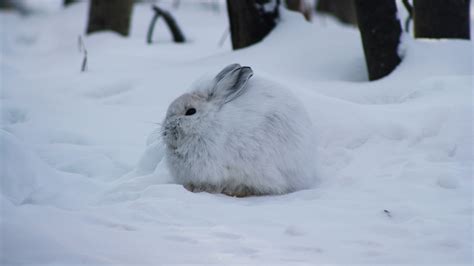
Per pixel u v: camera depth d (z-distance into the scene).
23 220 6.51
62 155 11.23
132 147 11.80
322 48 16.25
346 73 15.69
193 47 23.88
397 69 14.41
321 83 14.37
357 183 9.47
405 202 8.40
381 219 7.75
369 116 11.52
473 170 9.58
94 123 13.16
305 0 30.59
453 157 10.35
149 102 14.31
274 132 9.23
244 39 17.38
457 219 7.59
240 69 9.34
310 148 9.70
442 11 15.99
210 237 6.91
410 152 10.61
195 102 9.34
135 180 9.66
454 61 14.28
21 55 28.17
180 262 6.00
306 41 16.47
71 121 13.29
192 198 8.70
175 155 9.36
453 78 12.80
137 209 8.04
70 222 6.85
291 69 15.50
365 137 11.14
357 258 6.43
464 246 6.70
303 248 6.68
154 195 8.80
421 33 16.38
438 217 7.69
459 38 16.09
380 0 14.57
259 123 9.21
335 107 11.67
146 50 22.61
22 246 5.86
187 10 40.00
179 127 9.21
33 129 12.59
